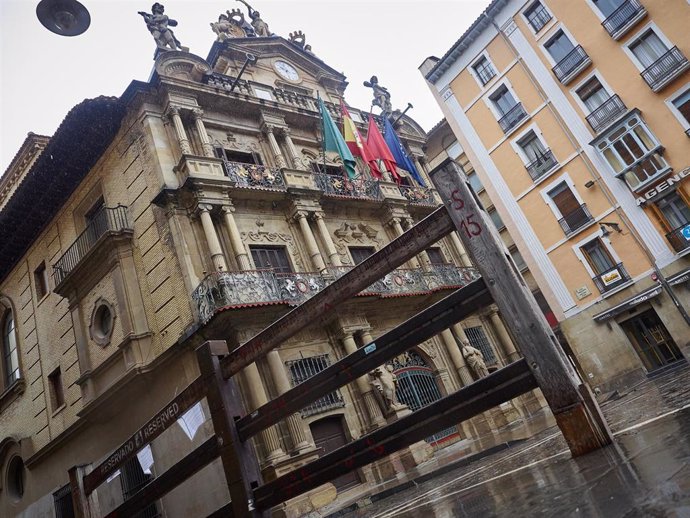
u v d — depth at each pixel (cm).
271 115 2030
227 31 2347
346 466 330
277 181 1822
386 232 2186
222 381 398
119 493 1467
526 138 2675
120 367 1555
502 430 1728
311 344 1578
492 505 285
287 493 353
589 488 219
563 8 2539
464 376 1920
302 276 1616
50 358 1944
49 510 1806
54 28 670
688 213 2183
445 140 3500
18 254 2209
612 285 2358
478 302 298
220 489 1274
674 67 2183
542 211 2600
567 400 286
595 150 2405
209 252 1534
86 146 1831
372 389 1595
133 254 1655
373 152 2197
